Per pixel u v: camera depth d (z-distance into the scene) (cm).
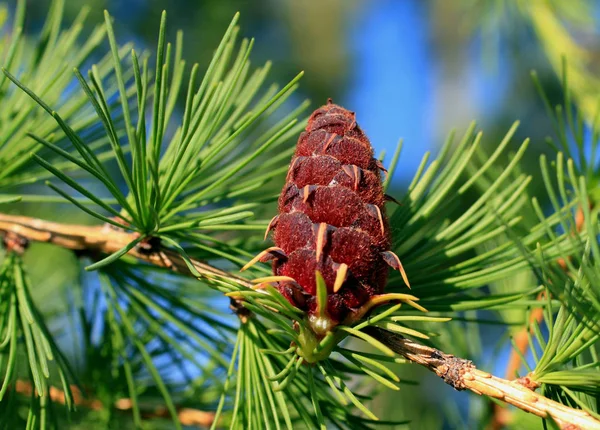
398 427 34
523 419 32
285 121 30
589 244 26
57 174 26
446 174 29
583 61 45
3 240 30
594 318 26
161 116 27
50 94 31
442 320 26
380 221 27
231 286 27
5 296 29
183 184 28
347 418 29
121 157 27
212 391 33
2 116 31
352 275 26
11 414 29
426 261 29
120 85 27
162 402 33
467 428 34
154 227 28
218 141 29
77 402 32
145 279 31
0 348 29
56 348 29
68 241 30
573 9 47
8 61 30
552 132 73
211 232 31
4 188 31
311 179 27
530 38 57
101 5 66
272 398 28
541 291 29
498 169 32
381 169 27
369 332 27
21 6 31
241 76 30
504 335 33
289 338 29
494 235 28
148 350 32
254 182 29
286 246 27
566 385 27
